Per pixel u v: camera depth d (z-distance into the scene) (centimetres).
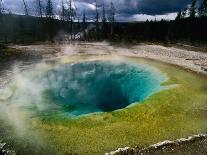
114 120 2038
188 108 2286
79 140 1781
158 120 2053
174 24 8631
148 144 1725
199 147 1669
